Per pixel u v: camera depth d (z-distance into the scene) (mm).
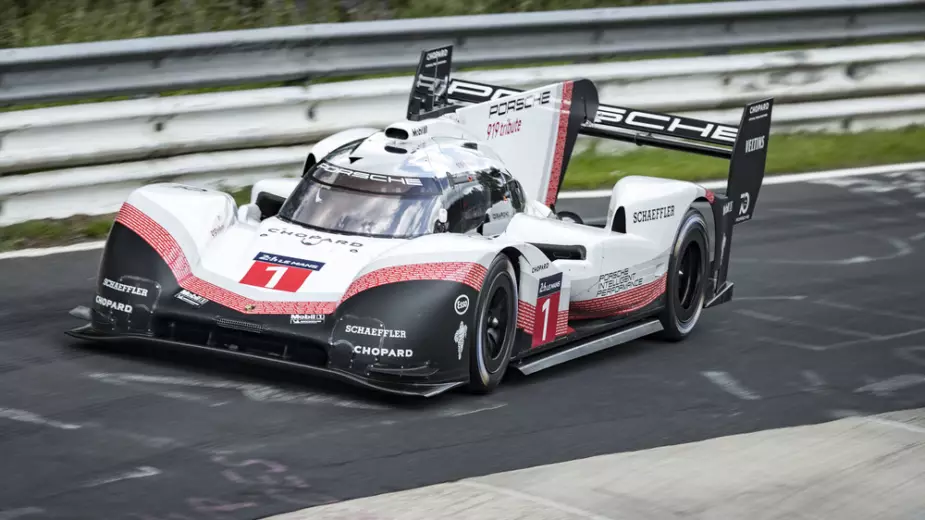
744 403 24172
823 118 47969
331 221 25219
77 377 22688
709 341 28938
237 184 36656
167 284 23547
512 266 24609
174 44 36188
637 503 18609
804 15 49500
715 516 18359
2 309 27109
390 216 25031
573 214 33000
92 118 34188
